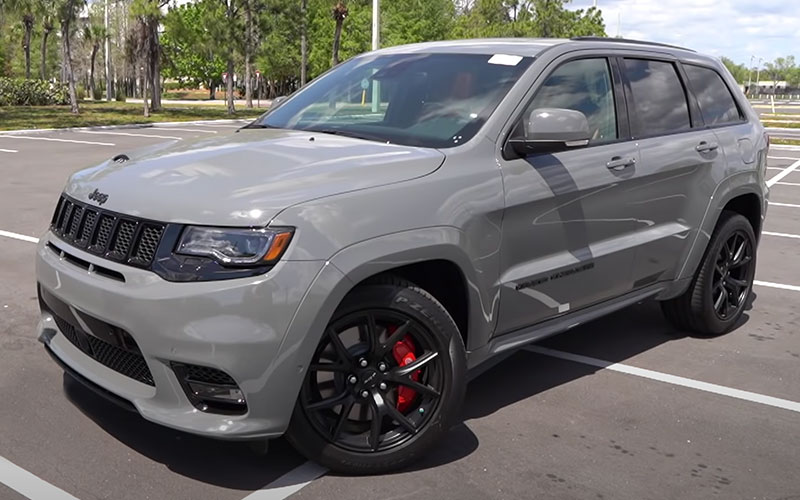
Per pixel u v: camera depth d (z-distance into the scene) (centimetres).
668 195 480
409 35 5284
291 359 306
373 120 418
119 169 361
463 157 371
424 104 414
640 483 348
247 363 300
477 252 363
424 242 338
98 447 360
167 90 11506
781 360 515
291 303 303
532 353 513
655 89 492
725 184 523
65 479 332
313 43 5981
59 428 377
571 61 438
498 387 453
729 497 339
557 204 404
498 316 385
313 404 326
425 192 346
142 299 304
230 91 3938
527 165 392
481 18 4425
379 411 337
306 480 338
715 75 558
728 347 538
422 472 350
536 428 400
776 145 2347
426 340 343
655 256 477
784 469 367
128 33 4231
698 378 477
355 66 486
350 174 336
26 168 1437
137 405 315
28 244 781
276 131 425
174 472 341
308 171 335
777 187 1413
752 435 402
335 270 311
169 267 304
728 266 551
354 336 335
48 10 3294
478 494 333
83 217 346
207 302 297
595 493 338
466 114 397
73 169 1427
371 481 340
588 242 428
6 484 327
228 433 306
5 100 4131
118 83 7281
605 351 520
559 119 373
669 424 411
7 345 488
